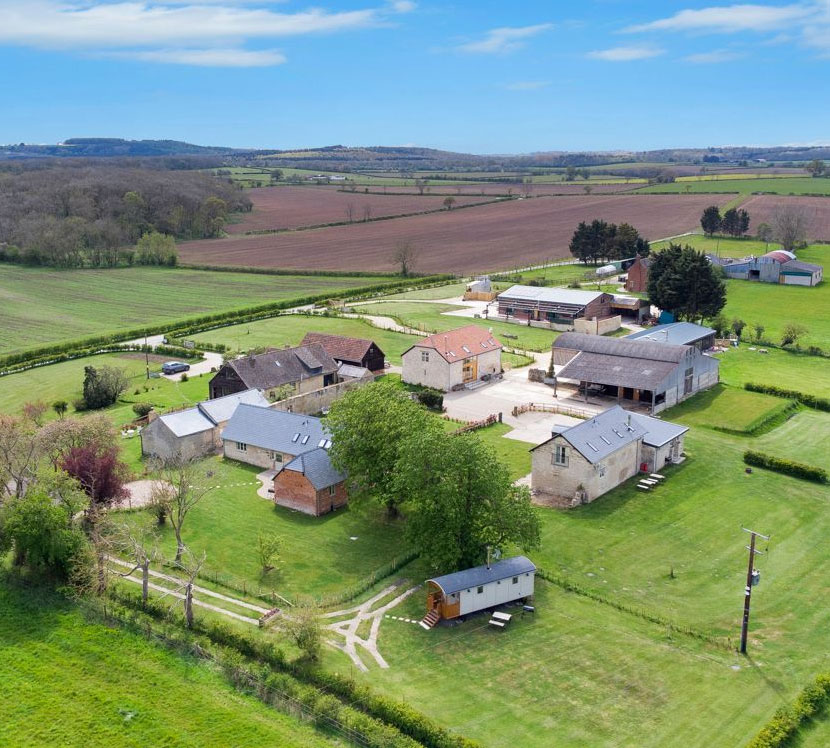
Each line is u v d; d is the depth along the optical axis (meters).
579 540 69.94
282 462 85.69
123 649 54.09
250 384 105.94
